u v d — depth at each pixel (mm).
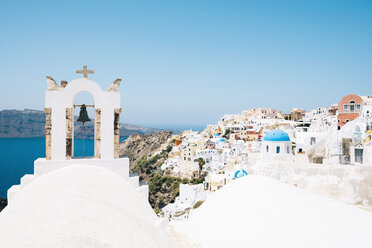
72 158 9398
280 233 5711
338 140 19297
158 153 109562
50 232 2814
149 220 4816
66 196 3965
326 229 5293
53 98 9062
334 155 18703
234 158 56469
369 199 12000
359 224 5156
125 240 3012
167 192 72125
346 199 12328
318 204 6387
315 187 13047
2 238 2902
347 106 42438
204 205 8602
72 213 3330
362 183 12227
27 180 8500
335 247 4695
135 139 163000
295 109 117625
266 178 8344
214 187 35781
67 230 2844
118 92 9586
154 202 72875
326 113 90625
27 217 3377
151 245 3279
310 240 5156
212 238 6668
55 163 8883
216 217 7391
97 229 3016
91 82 9312
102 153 9445
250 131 85000
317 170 13242
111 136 9516
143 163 108250
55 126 9086
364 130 22516
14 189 8172
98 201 4086
